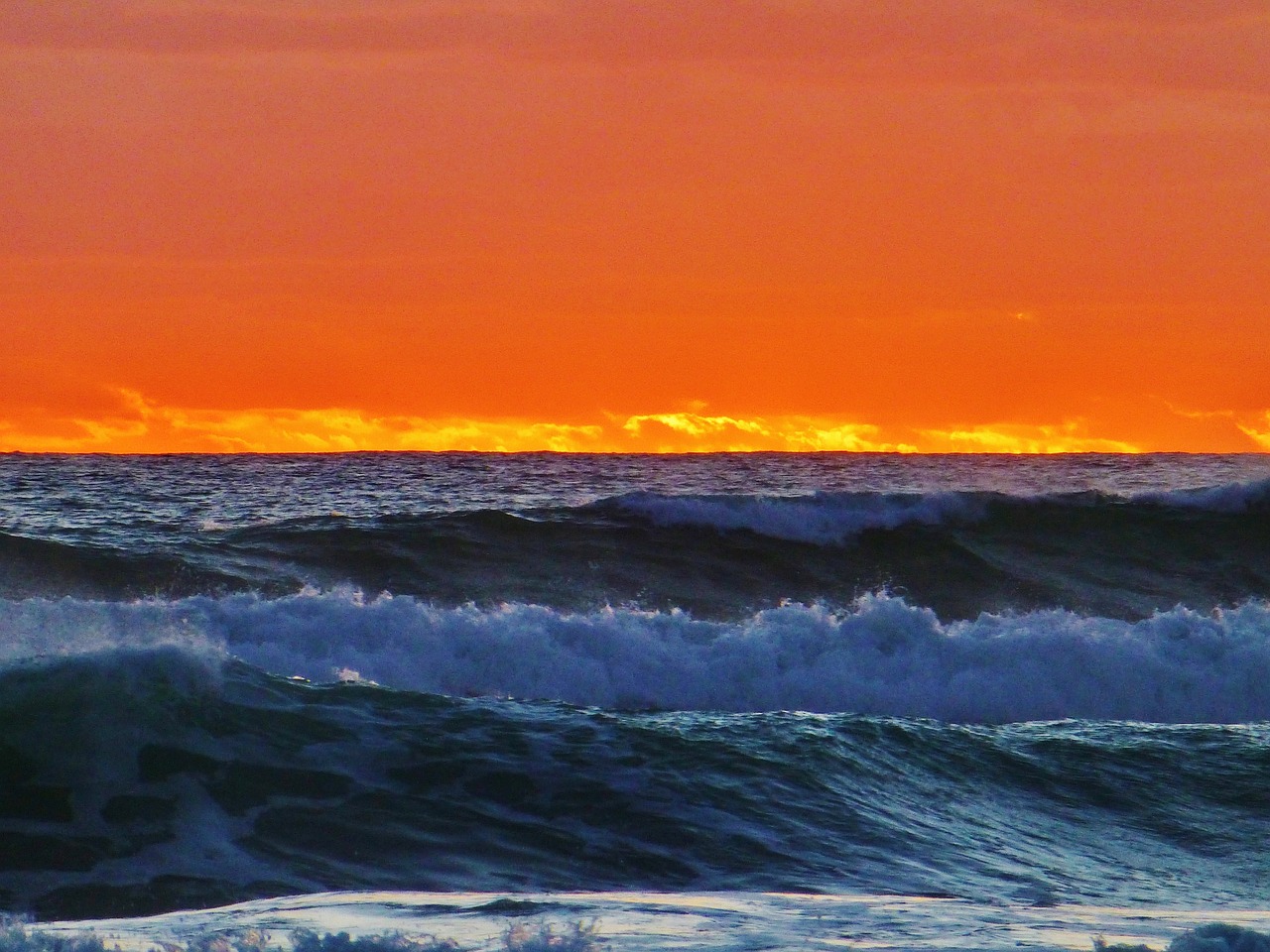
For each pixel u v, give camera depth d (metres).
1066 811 46.66
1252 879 41.69
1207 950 23.62
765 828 41.50
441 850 38.50
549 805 41.81
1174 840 44.97
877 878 38.38
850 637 70.50
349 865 37.38
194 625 67.56
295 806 40.59
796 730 50.38
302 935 24.23
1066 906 35.84
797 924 26.53
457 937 24.84
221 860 37.09
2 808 38.78
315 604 70.50
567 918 26.75
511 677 66.88
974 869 40.03
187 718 44.69
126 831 38.22
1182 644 71.19
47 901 34.09
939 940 25.33
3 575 88.62
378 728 46.44
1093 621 76.25
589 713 50.16
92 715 43.78
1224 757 52.38
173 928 25.81
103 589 88.94
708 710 63.50
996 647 69.69
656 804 42.34
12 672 45.91
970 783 48.03
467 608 73.31
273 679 49.19
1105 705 67.56
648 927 25.86
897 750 49.91
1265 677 69.06
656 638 70.00
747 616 96.31
